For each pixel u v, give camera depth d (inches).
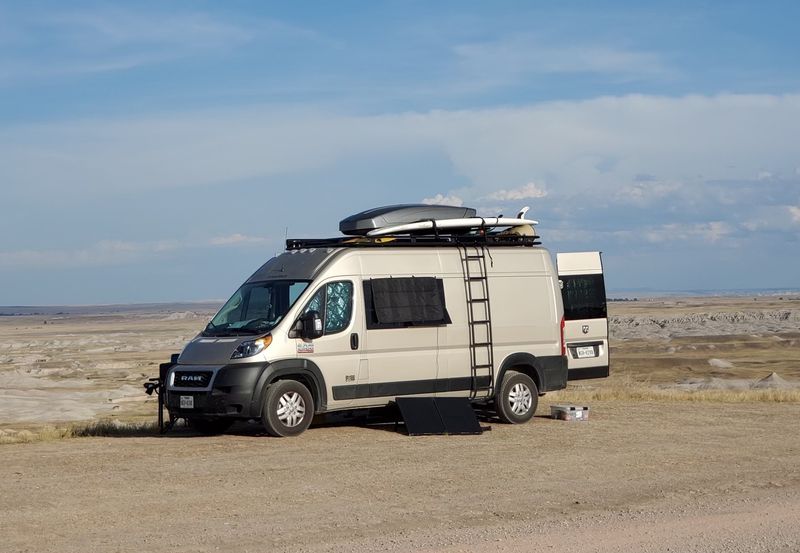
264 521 345.1
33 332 6520.7
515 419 637.3
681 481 424.2
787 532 323.6
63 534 326.3
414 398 602.2
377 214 619.8
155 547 307.4
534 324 652.7
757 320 4200.3
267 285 598.9
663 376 1753.2
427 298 609.9
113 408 1237.7
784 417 665.6
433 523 341.7
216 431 622.8
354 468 454.9
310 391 579.8
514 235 654.5
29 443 565.3
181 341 4133.9
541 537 316.8
